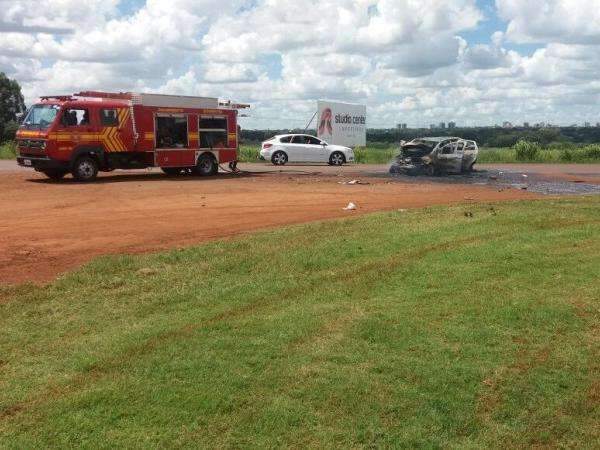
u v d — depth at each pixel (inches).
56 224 455.8
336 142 1856.5
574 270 296.8
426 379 185.9
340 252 334.3
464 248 340.2
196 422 162.7
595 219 438.3
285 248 345.4
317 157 1320.1
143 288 274.8
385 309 244.5
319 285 277.7
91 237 402.3
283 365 194.1
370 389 179.6
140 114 842.2
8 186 739.4
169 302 256.4
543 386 183.3
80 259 335.3
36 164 791.1
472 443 157.3
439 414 168.4
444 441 157.3
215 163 936.9
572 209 494.3
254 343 210.5
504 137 2240.4
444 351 205.5
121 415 165.6
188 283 282.4
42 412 167.2
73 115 789.2
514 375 189.3
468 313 239.3
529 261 312.0
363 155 1555.1
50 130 773.3
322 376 187.2
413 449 153.8
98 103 805.2
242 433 158.4
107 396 174.4
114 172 1005.2
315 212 528.4
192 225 452.8
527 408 173.2
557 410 172.2
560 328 224.8
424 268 300.8
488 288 270.1
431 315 237.5
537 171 1177.4
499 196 674.8
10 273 303.7
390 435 158.7
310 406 170.9
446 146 997.8
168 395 175.3
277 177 920.9
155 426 160.9
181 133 892.0
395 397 175.8
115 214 509.4
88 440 154.6
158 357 199.6
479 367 193.9
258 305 251.3
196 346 208.4
